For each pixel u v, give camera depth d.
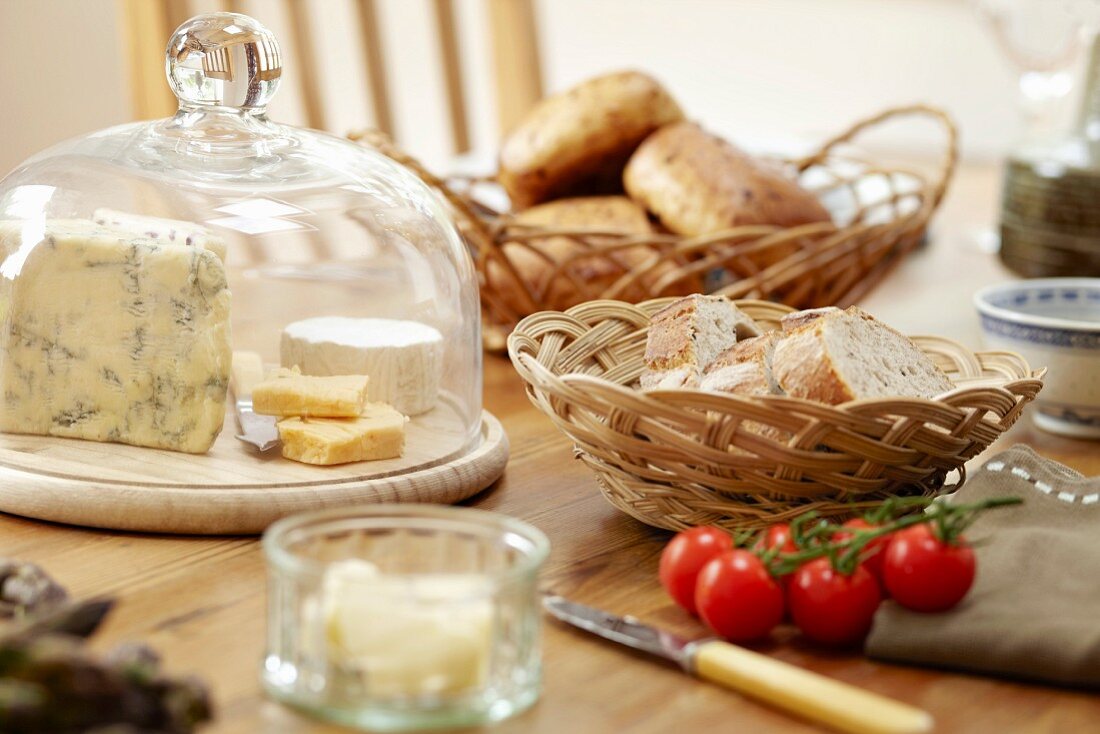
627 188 1.64
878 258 1.60
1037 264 1.90
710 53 3.78
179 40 1.26
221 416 1.24
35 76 2.01
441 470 1.24
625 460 1.17
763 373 1.19
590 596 1.14
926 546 1.07
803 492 1.15
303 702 1.01
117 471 1.21
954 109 3.43
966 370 1.30
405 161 1.48
